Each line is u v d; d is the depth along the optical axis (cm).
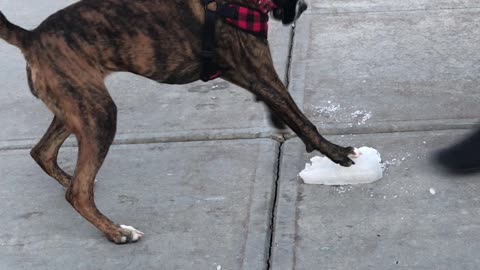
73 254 243
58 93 239
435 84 303
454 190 252
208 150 279
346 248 236
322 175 259
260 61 249
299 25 351
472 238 235
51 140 260
